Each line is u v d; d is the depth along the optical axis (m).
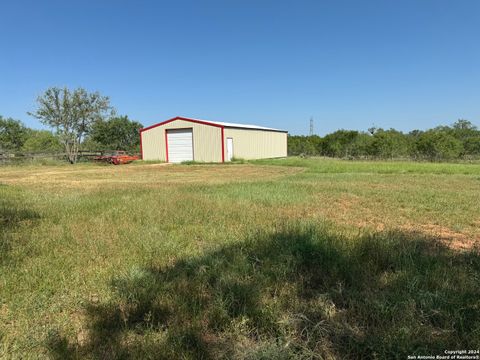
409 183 10.74
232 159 25.39
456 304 2.50
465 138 28.44
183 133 25.56
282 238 3.95
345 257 3.43
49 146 35.62
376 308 2.51
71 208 6.35
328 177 12.88
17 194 8.61
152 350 2.13
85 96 25.22
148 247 3.99
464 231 5.01
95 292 2.99
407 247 3.86
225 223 5.18
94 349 2.19
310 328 2.35
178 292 2.86
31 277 3.22
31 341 2.25
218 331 2.38
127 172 17.09
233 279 2.99
